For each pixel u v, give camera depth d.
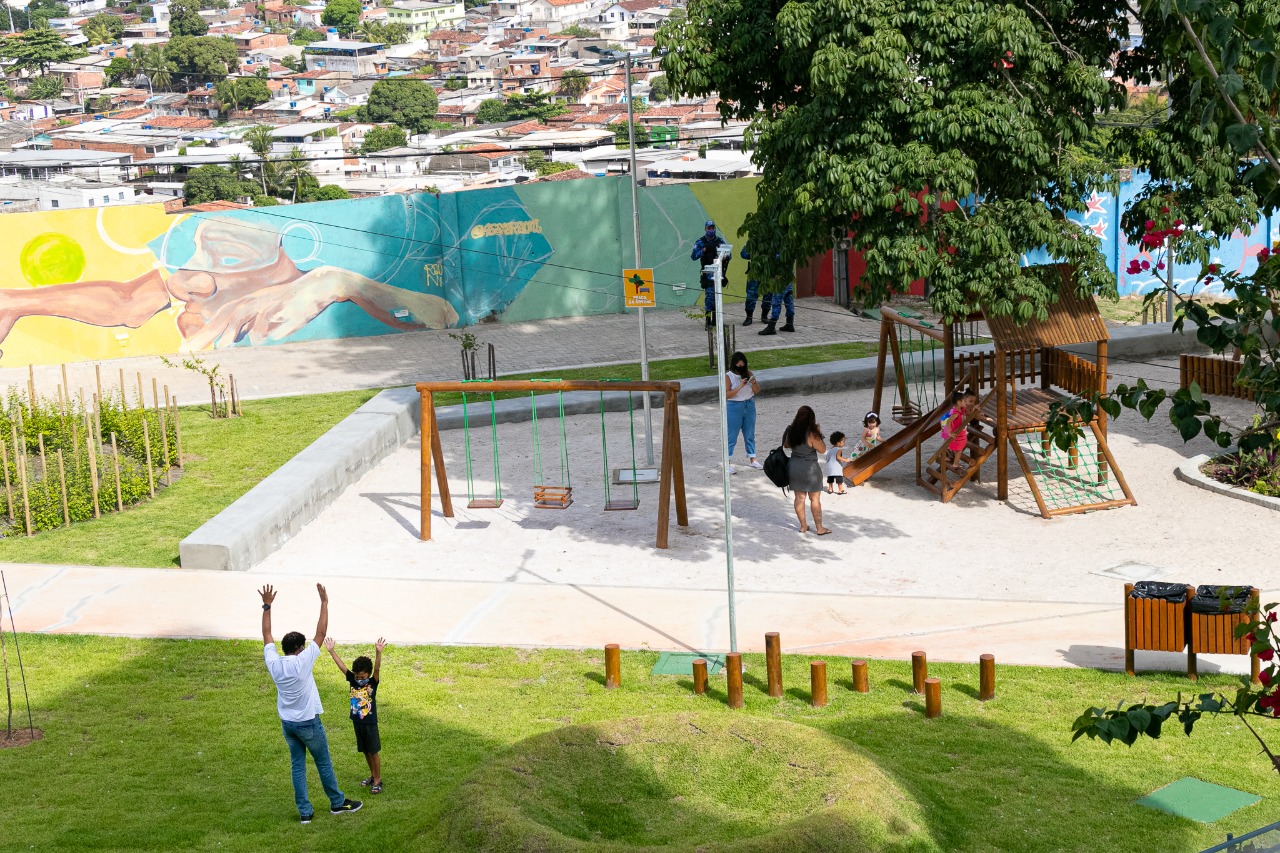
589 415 22.98
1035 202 15.77
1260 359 7.29
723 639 13.47
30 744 10.89
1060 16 15.64
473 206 30.28
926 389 23.69
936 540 16.44
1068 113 15.59
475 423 22.30
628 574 15.56
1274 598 13.95
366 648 13.31
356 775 10.34
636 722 10.23
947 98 15.09
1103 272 15.89
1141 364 24.70
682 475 16.88
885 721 11.33
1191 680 12.10
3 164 95.75
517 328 30.45
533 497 18.64
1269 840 6.92
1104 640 13.14
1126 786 10.03
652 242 31.59
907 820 8.95
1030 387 20.11
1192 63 6.34
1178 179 16.16
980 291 15.60
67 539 16.72
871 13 14.77
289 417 22.61
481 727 11.34
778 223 16.39
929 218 16.08
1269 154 6.50
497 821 8.67
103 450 19.16
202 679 12.41
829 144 15.32
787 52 15.66
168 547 16.41
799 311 30.91
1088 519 16.95
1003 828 9.27
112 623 13.81
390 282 29.88
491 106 161.88
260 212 28.61
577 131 115.62
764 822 9.09
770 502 18.12
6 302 27.09
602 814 9.27
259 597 14.70
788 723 10.19
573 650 13.21
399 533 17.39
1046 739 10.91
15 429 17.84
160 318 28.19
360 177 117.94
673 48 16.30
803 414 16.47
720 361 12.26
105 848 8.93
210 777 10.26
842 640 13.36
